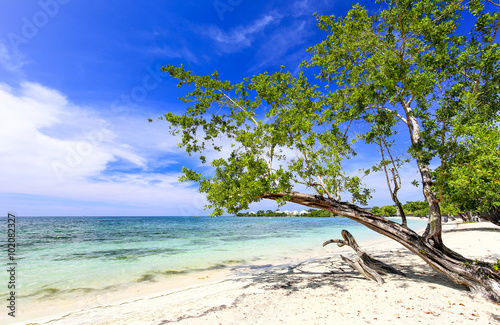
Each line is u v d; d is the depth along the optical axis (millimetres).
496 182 5441
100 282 12180
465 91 7879
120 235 38000
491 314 6137
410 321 5883
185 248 23562
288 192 9992
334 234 38125
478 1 7852
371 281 9328
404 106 8539
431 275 9641
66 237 34438
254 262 16875
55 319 7824
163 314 7566
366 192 10609
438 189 7512
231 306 7746
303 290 8977
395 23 9266
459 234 23453
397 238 9188
